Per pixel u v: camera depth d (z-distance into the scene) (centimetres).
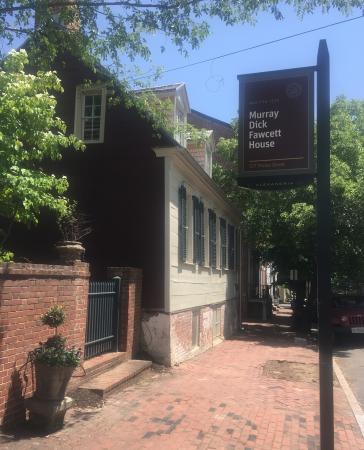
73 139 870
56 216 1135
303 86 518
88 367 859
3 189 761
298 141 516
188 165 1291
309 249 2117
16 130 759
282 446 629
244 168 525
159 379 1004
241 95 532
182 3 777
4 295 612
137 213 1209
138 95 1063
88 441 603
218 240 1816
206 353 1466
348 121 2306
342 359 1515
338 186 1864
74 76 1274
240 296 2322
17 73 812
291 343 1762
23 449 561
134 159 1226
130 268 1100
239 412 772
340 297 2088
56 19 948
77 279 819
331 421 468
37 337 686
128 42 832
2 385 605
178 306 1245
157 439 625
